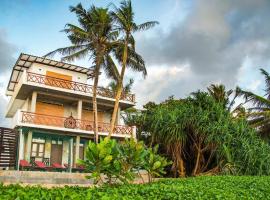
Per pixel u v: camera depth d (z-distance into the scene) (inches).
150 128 978.7
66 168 985.5
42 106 1094.4
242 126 893.2
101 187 303.9
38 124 986.1
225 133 864.3
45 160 1050.1
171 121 908.6
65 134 1072.2
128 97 1218.6
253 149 841.5
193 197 297.0
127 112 1296.8
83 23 983.0
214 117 920.9
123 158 341.7
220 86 1197.1
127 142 353.7
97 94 1131.9
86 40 992.2
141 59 1008.2
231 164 833.5
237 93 1173.1
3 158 543.8
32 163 946.7
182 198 283.6
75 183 528.7
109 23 979.3
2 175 477.4
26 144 1012.5
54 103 1119.6
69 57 988.6
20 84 1007.6
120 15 975.0
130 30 986.1
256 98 1144.2
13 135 574.2
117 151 324.5
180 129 896.9
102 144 312.5
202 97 967.6
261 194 406.3
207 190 365.1
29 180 490.3
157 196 278.5
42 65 1088.8
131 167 349.1
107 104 1193.4
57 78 1048.2
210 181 530.6
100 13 964.0
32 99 1011.9
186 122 909.8
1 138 544.4
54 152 1077.8
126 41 978.7
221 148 849.5
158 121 933.8
